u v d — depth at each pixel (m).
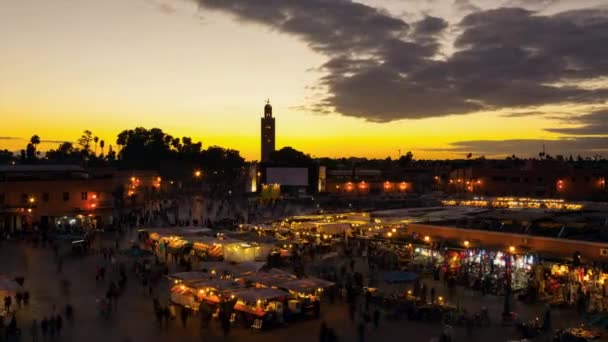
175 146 173.38
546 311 27.92
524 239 37.06
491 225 41.69
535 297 32.78
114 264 43.38
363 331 26.36
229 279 33.28
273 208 97.50
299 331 27.98
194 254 46.47
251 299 28.16
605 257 32.25
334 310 31.97
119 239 56.72
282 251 44.81
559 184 114.75
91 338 26.55
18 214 61.31
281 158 175.88
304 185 132.12
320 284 31.22
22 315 30.23
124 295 34.69
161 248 48.72
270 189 115.00
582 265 31.95
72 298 33.78
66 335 26.95
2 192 62.59
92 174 76.12
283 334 27.48
